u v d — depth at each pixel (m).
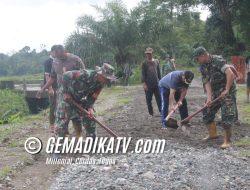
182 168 8.37
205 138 10.95
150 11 42.50
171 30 45.06
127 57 41.47
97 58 40.50
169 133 11.77
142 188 7.31
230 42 51.16
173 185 7.46
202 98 21.72
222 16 50.69
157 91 14.88
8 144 11.62
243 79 33.06
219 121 13.35
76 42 40.78
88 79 9.21
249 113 16.12
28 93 30.47
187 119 11.40
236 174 8.13
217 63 10.25
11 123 18.28
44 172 8.69
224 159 9.07
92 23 40.72
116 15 41.16
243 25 48.84
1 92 32.69
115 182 7.61
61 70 10.62
